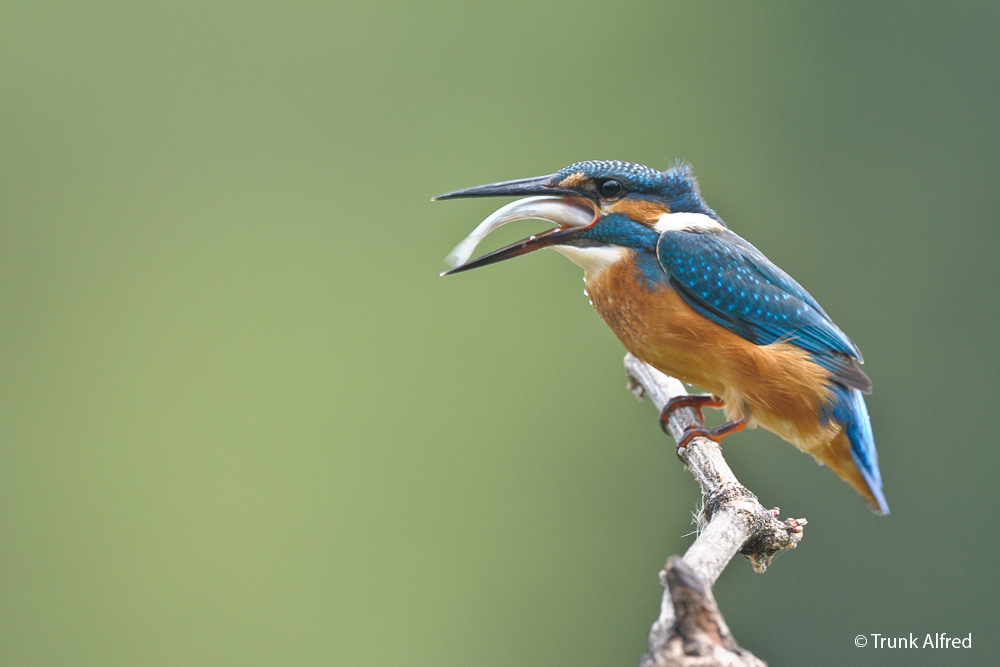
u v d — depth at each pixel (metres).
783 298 8.34
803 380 8.09
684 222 8.51
